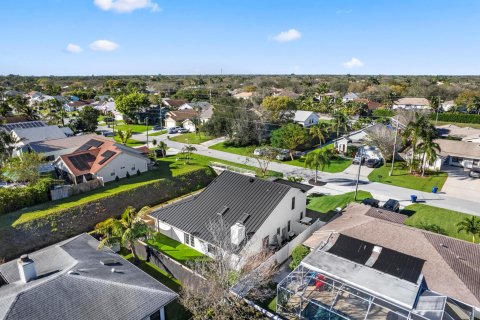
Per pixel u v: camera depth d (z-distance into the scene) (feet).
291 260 89.56
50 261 68.03
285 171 168.96
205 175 159.53
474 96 336.08
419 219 111.65
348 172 166.09
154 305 59.06
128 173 143.95
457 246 74.69
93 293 57.21
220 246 75.05
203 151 212.64
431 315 57.41
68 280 57.77
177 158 188.75
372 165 172.76
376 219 86.12
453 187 142.82
